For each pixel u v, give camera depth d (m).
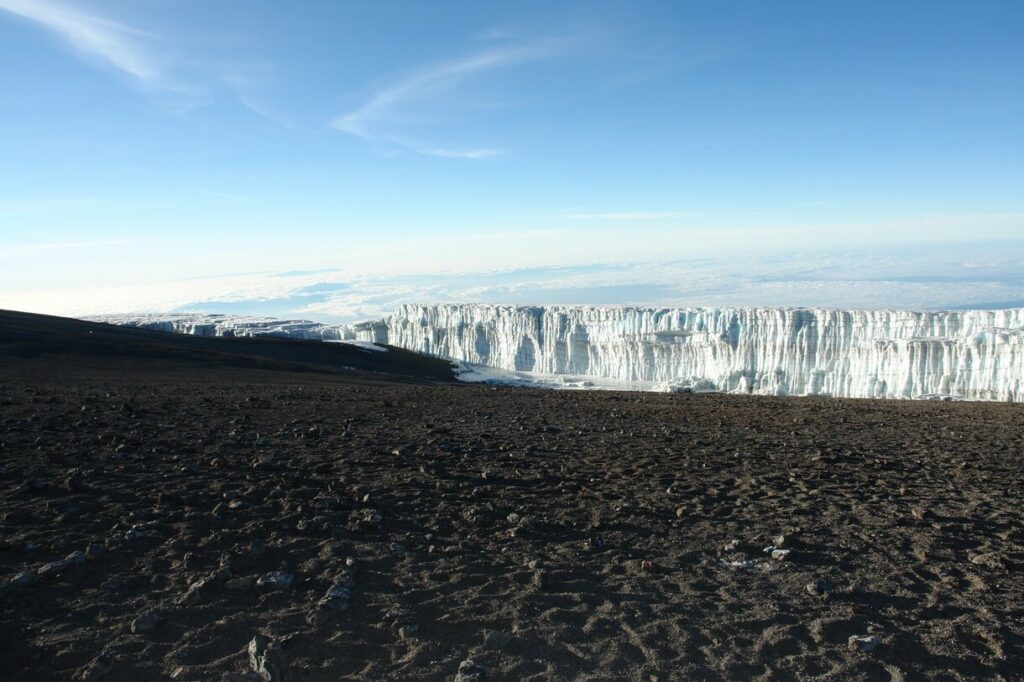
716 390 119.38
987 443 23.75
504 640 8.47
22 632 8.23
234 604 9.10
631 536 12.53
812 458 20.23
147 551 10.61
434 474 16.52
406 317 180.00
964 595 10.30
